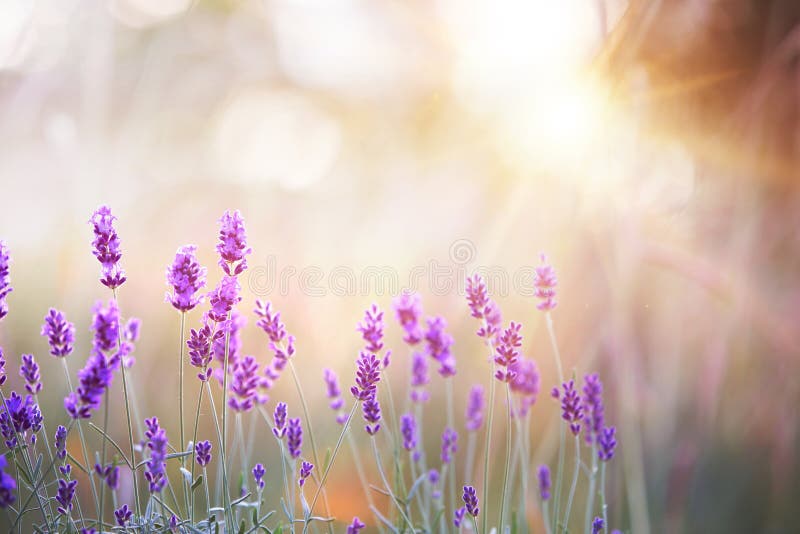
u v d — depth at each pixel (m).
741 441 1.46
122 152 2.03
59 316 1.08
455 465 1.44
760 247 1.56
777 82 1.57
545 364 1.53
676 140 1.59
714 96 1.61
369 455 1.42
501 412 1.47
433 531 1.20
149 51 2.21
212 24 2.71
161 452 1.07
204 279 1.08
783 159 1.58
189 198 2.37
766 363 1.49
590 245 1.53
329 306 1.86
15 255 1.82
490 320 1.14
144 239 2.05
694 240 1.61
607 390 1.43
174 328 1.72
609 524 1.36
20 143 1.92
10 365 1.47
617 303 1.44
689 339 1.52
